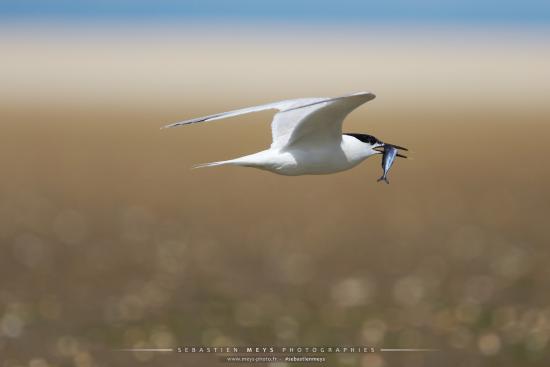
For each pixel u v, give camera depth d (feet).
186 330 54.60
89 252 71.20
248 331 54.39
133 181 102.68
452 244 74.95
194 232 78.69
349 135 37.45
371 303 59.47
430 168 113.60
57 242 74.08
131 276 65.05
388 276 65.57
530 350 51.62
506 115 185.78
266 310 57.98
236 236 77.51
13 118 168.45
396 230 80.07
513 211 88.02
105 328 54.60
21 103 203.00
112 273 65.67
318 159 36.11
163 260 69.31
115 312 57.21
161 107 202.49
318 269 67.36
